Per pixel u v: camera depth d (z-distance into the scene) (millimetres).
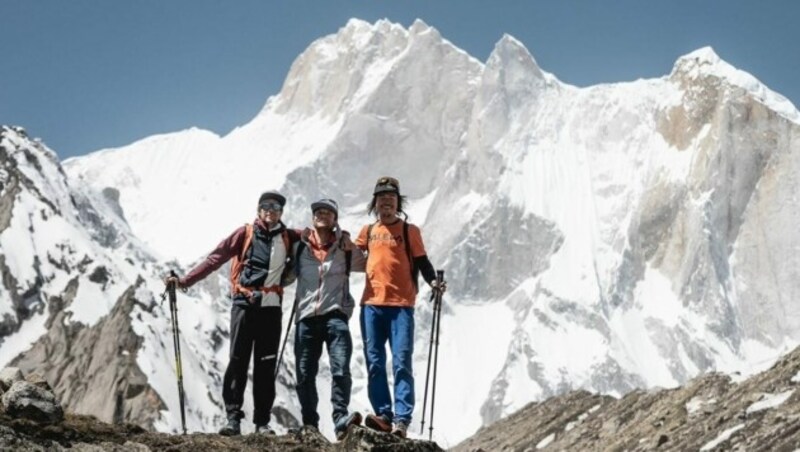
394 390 21984
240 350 22625
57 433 19000
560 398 85375
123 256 192625
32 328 158125
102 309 159500
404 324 22344
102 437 19500
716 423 57438
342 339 22312
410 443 20188
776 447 50125
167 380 132250
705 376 66562
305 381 22375
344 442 20406
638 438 63500
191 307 165750
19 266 170250
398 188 23094
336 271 22672
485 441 84062
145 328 142000
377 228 22891
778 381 58500
